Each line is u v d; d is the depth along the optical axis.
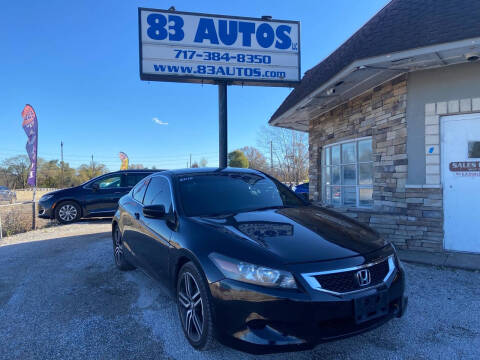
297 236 2.78
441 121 5.66
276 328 2.35
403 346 2.86
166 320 3.46
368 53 5.38
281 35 8.02
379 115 6.57
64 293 4.32
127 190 11.06
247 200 3.78
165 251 3.37
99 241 7.51
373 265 2.59
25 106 10.85
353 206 7.73
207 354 2.80
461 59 5.25
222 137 8.05
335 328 2.38
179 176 4.04
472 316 3.36
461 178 5.51
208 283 2.62
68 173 70.69
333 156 8.60
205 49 7.66
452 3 5.52
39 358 2.83
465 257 5.24
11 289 4.54
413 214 5.80
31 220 10.84
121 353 2.87
